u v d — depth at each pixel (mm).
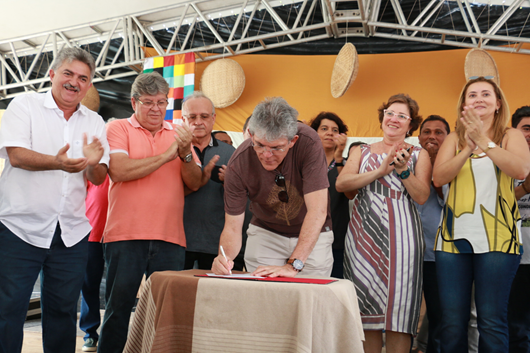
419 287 2170
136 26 5098
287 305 1312
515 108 4129
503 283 1972
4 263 1864
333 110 4488
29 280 1921
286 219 2008
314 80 4586
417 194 2182
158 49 4992
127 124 2398
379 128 4352
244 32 4695
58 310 2016
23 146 1896
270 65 4715
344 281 1533
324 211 1795
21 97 1979
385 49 4477
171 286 1410
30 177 1931
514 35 4199
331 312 1328
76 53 2006
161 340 1361
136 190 2250
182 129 2281
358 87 4477
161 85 2387
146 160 2230
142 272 2223
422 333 2922
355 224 2297
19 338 1892
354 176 2320
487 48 4215
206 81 4738
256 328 1328
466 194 2127
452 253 2096
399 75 4406
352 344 1334
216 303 1364
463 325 2053
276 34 4516
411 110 2439
